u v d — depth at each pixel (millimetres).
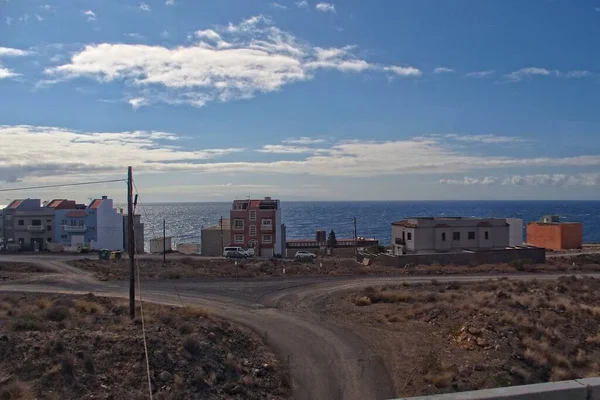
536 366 19141
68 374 16453
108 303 30203
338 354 22094
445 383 17875
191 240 176000
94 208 85750
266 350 22578
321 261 61656
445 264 54312
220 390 17734
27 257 68188
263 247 80312
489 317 24578
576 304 28031
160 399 16094
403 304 31391
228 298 35031
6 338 18312
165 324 23375
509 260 56531
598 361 19875
